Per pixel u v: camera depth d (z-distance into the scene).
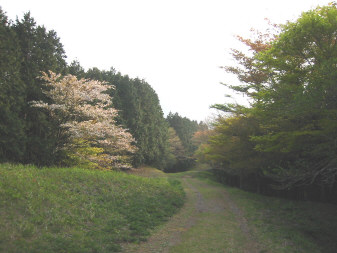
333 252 6.70
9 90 11.64
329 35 6.13
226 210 12.05
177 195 14.55
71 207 7.25
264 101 7.80
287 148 7.83
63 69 17.22
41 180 8.24
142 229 7.23
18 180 7.29
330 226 8.95
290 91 6.79
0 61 11.17
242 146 14.55
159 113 43.88
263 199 15.14
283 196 18.42
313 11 6.18
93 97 14.62
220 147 17.47
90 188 9.75
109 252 5.25
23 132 11.84
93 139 15.80
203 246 6.40
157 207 10.37
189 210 11.66
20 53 12.98
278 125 8.51
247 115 13.39
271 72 8.13
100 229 6.52
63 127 13.72
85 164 15.45
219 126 16.94
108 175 13.12
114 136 15.88
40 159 13.03
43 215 6.02
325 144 6.62
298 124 7.45
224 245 6.56
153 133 38.22
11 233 4.73
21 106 12.50
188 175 35.81
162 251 5.85
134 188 12.28
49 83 13.55
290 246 6.66
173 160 49.09
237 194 17.58
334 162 7.16
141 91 37.59
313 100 5.84
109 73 36.94
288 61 7.37
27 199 6.42
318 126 6.76
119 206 9.13
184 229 8.12
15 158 11.59
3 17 12.77
